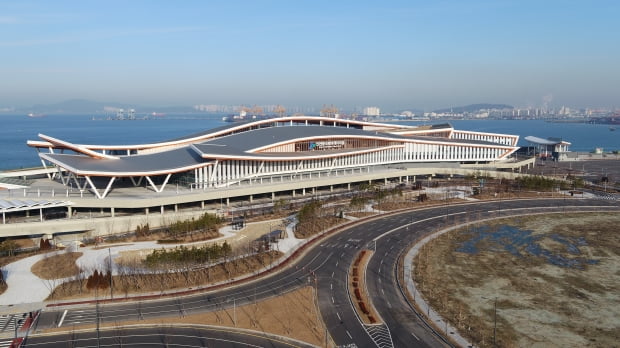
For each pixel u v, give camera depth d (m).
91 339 65.56
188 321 70.75
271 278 87.94
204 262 92.31
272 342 64.44
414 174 193.75
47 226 109.69
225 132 197.75
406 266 94.69
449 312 73.75
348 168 188.38
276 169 166.25
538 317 71.94
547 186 173.75
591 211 144.25
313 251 104.19
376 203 152.50
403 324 69.75
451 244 109.88
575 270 92.44
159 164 140.62
